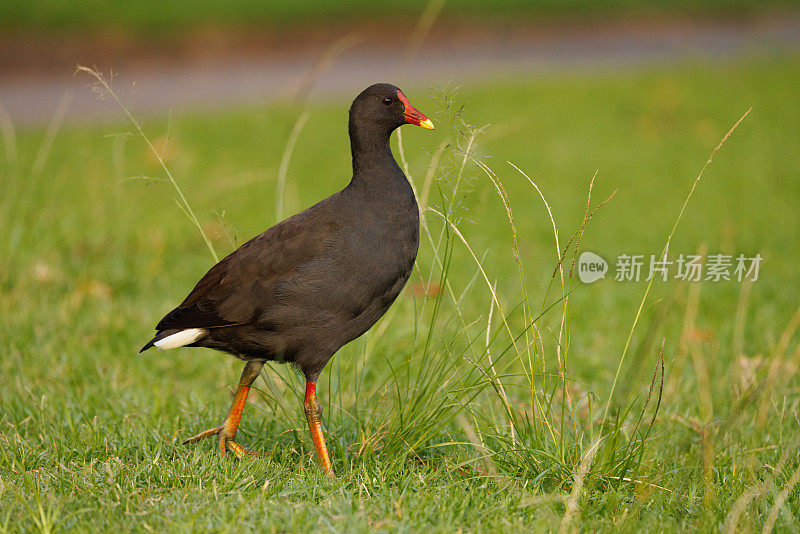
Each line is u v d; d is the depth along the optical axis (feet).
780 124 78.02
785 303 39.91
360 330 24.14
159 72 104.06
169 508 20.02
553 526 19.89
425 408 25.03
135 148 71.20
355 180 24.20
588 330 37.17
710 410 26.25
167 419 27.68
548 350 34.19
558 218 55.67
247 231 50.80
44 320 35.88
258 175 64.64
